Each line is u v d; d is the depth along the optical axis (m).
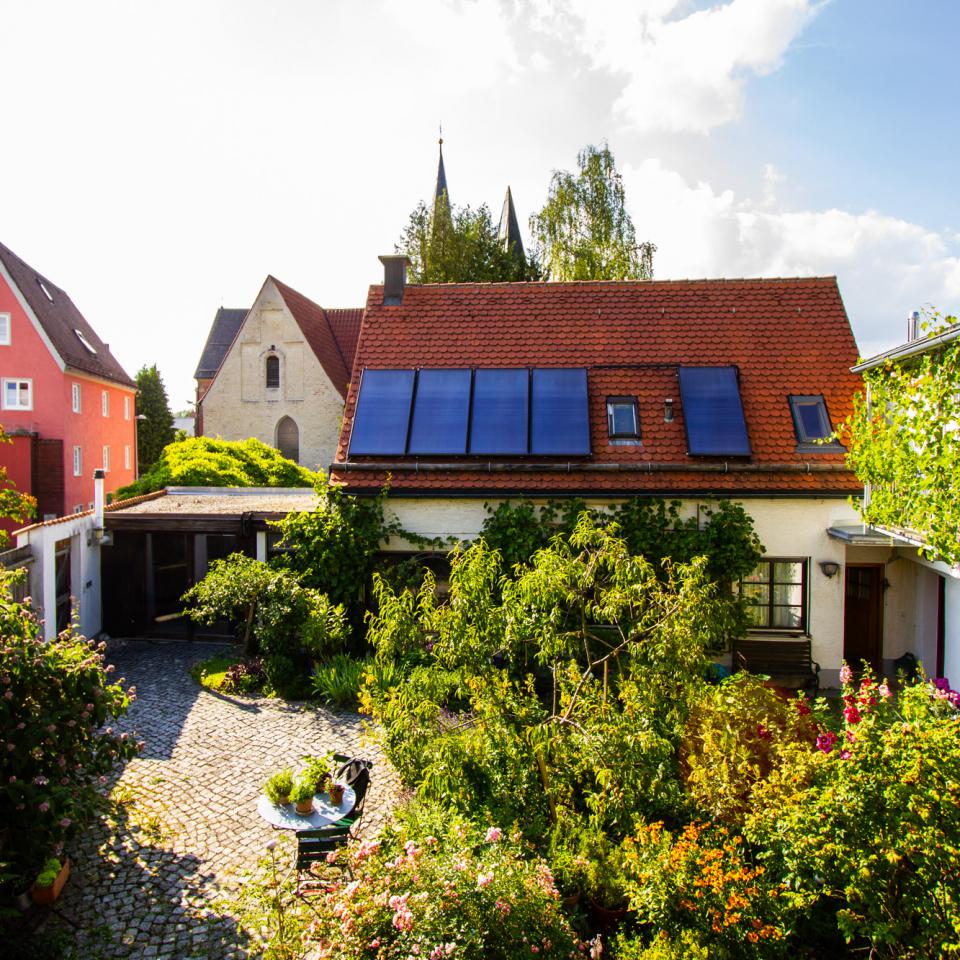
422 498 12.25
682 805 6.17
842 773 4.89
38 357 28.05
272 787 6.84
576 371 13.30
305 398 34.72
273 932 5.61
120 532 14.64
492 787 6.33
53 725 6.10
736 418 12.26
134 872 6.76
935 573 11.62
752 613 11.91
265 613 11.48
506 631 6.38
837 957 5.34
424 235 29.69
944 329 7.80
